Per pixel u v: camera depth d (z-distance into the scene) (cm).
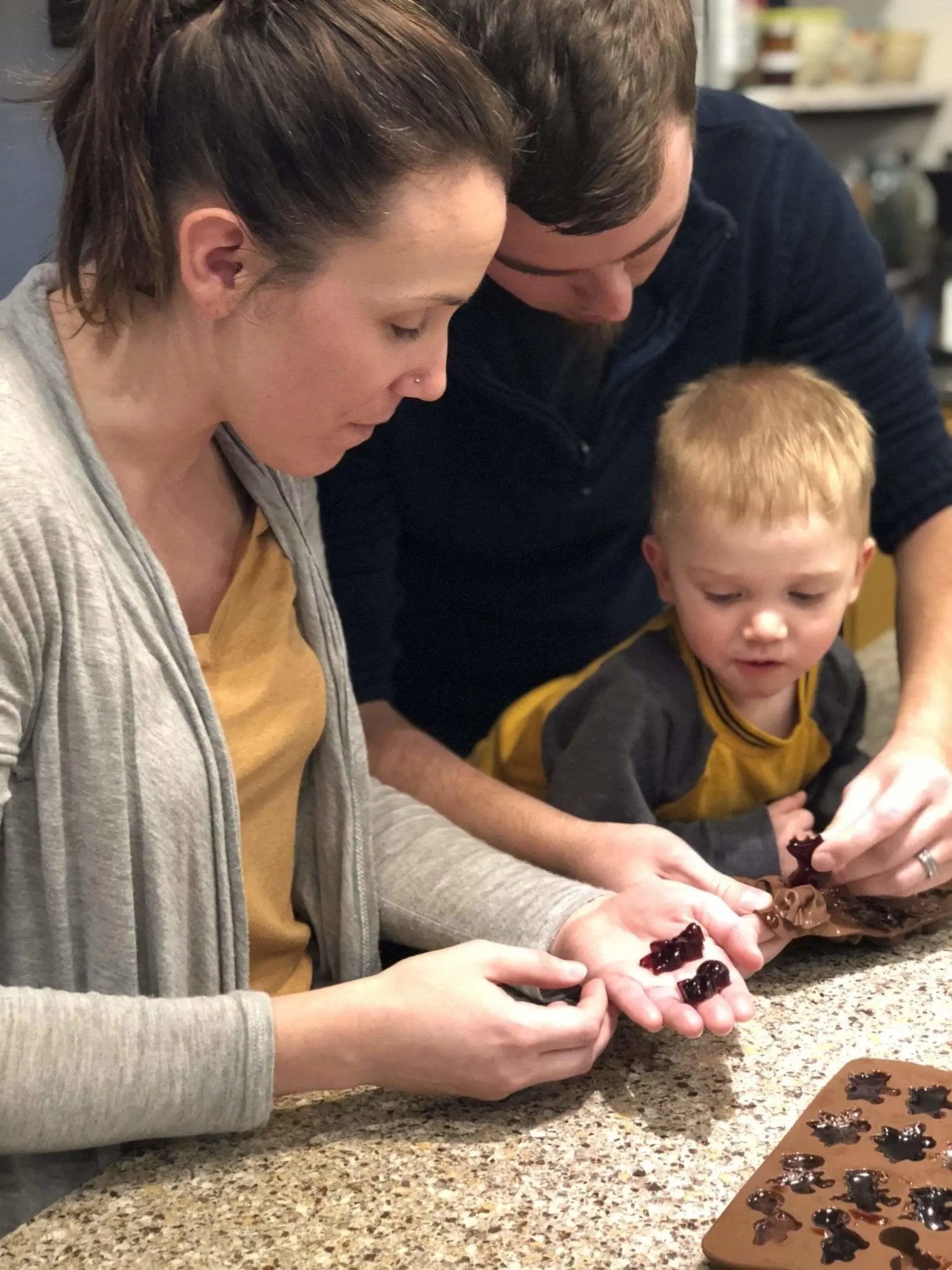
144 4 74
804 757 124
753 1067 85
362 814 99
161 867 82
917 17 313
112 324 81
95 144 76
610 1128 80
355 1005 82
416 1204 73
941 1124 75
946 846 104
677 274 125
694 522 115
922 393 138
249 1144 79
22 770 79
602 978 88
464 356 122
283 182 72
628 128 88
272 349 77
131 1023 76
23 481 75
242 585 94
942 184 277
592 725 117
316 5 73
